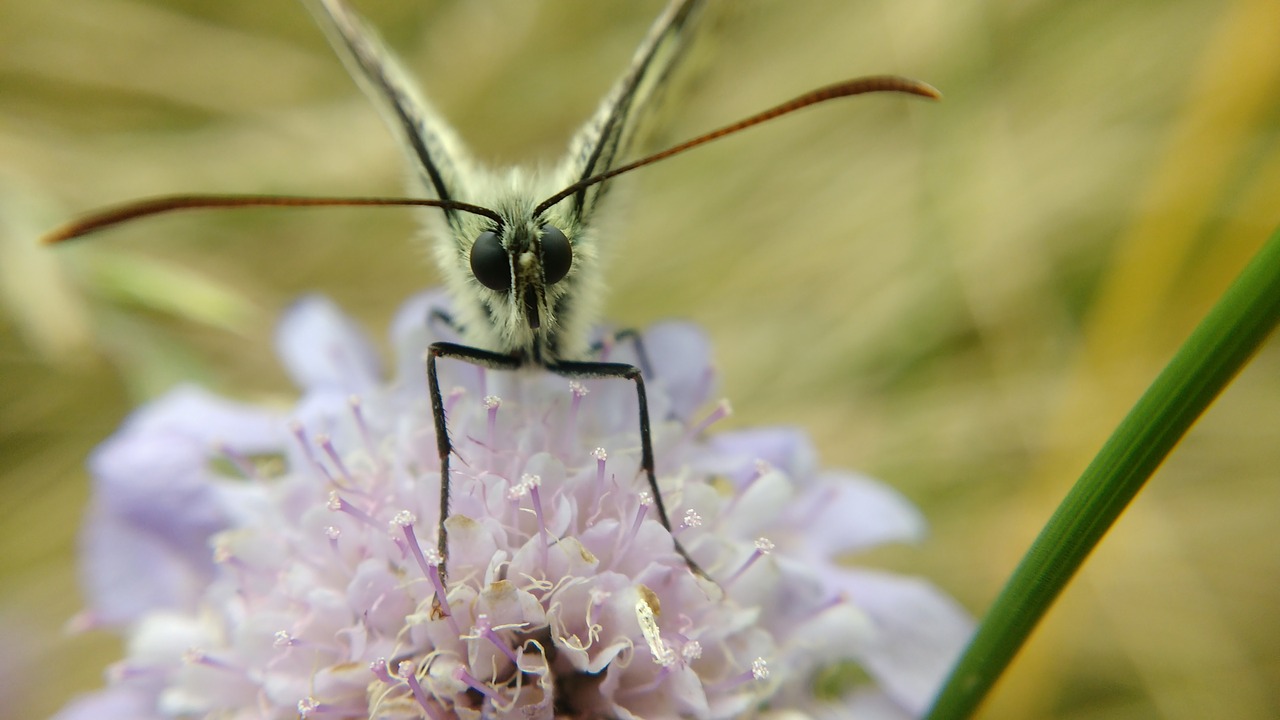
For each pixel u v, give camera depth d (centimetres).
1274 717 10
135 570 9
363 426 9
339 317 9
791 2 12
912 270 11
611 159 9
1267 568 11
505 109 12
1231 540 11
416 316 9
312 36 12
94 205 11
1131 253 11
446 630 8
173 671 9
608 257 9
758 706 8
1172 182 10
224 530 9
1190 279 11
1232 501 11
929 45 12
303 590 8
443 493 8
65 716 9
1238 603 11
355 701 8
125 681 9
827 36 12
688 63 9
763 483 9
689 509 8
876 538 9
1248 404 11
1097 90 11
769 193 12
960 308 11
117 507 9
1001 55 12
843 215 12
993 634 8
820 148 12
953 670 8
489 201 9
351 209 12
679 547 8
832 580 9
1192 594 11
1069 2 11
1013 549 11
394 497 8
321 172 12
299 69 12
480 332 9
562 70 12
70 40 12
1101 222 11
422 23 13
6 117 11
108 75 12
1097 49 11
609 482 8
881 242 12
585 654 8
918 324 11
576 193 9
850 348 11
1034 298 11
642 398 8
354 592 8
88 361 11
